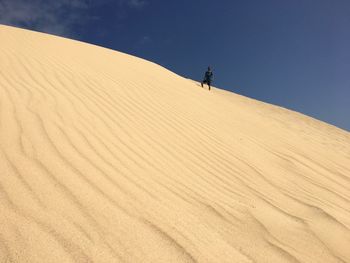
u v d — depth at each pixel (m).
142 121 6.52
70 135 4.73
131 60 14.57
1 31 12.16
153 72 13.23
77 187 3.32
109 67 11.00
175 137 6.16
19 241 2.39
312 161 6.94
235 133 7.68
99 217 2.88
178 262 2.52
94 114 6.04
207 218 3.32
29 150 3.93
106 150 4.56
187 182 4.22
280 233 3.32
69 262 2.29
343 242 3.38
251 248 2.95
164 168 4.51
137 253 2.52
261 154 6.52
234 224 3.32
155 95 9.09
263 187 4.72
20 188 3.09
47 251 2.35
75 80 8.02
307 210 4.13
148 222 2.97
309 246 3.18
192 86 13.74
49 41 12.90
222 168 5.18
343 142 13.83
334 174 6.37
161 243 2.71
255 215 3.62
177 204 3.48
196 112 8.70
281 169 5.88
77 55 11.42
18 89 6.23
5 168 3.39
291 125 14.76
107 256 2.42
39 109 5.43
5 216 2.64
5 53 8.88
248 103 19.00
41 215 2.74
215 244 2.87
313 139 12.23
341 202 4.77
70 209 2.91
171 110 8.05
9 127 4.46
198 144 6.12
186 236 2.88
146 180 3.92
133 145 5.10
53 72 8.18
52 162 3.76
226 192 4.20
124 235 2.71
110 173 3.85
